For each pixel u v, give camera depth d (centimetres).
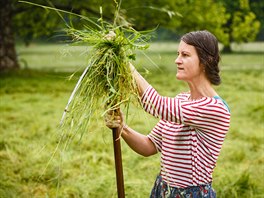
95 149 696
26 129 809
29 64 2506
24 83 1412
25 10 1720
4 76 1566
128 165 618
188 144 308
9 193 518
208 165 309
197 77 313
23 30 1986
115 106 311
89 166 610
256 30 2045
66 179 570
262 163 664
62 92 1275
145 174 586
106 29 336
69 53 338
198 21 1753
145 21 1717
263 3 3394
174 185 311
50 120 889
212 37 311
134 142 336
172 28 1748
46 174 579
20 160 635
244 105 1101
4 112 962
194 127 307
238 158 675
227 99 1198
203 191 309
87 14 1727
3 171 584
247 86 1467
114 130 320
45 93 1260
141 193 520
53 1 1670
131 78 312
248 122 934
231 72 1972
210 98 306
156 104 303
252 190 543
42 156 635
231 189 538
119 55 317
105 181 556
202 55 306
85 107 322
